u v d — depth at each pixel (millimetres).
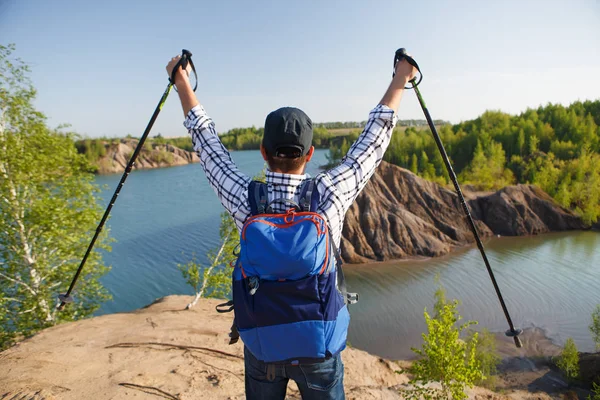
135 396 5816
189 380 6672
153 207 83312
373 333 35969
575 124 118062
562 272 51062
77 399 5543
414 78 2281
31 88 17406
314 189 1804
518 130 121750
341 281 1830
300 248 1578
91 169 18828
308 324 1580
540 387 27469
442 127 167000
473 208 73938
